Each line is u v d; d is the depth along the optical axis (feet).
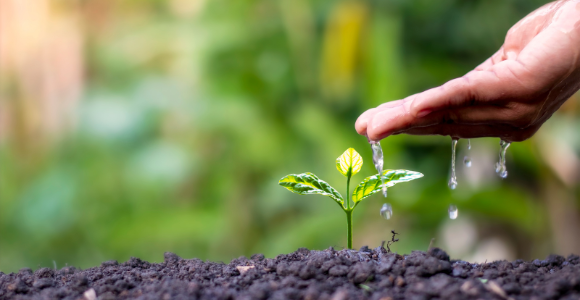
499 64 3.86
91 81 11.73
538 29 4.43
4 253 11.25
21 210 11.11
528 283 3.61
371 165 9.36
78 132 11.12
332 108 10.73
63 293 3.75
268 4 11.25
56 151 11.51
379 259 4.15
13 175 11.81
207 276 4.02
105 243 10.87
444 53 11.07
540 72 3.73
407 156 10.48
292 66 10.78
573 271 3.78
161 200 11.21
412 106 3.79
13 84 11.55
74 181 11.09
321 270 3.81
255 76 11.07
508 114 3.98
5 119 11.62
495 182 10.37
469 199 8.91
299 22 10.60
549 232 10.02
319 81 10.67
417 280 3.56
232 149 10.88
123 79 11.69
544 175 9.82
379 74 9.22
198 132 11.04
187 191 11.18
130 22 11.88
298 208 10.81
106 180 11.14
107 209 11.21
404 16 10.72
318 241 9.52
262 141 10.55
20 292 3.89
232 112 10.64
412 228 9.86
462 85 3.74
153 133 11.08
